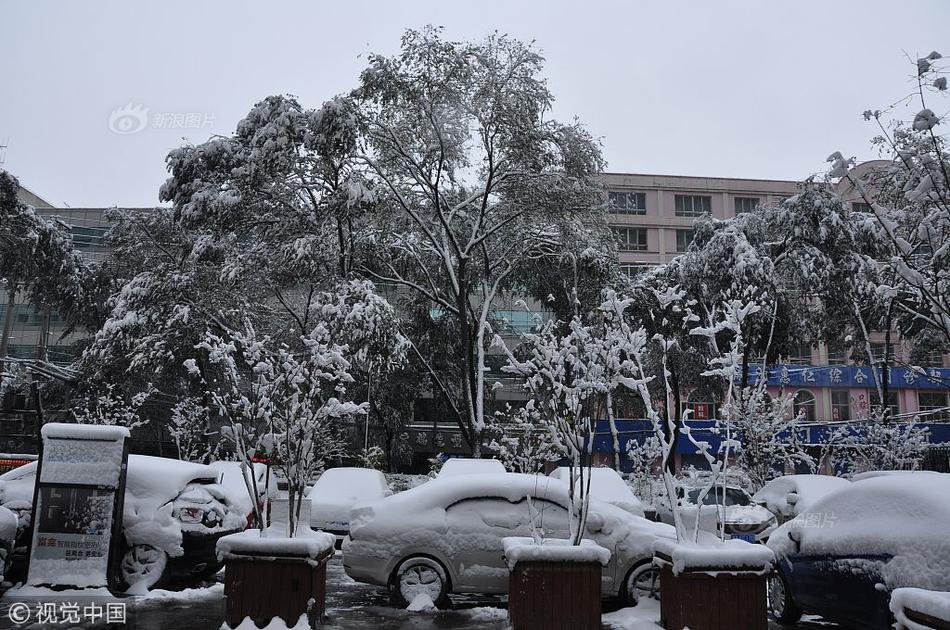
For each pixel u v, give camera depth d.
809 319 27.77
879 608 6.83
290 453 7.86
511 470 15.98
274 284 26.05
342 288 23.61
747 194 57.50
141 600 8.73
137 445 36.12
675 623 6.94
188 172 25.77
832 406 46.06
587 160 27.12
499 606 9.27
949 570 6.16
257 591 6.98
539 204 26.80
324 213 24.52
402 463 42.47
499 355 33.41
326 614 8.53
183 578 10.45
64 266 28.88
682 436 38.09
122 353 26.00
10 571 9.29
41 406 26.91
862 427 21.53
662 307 8.91
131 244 33.31
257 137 24.16
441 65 25.05
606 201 29.31
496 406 36.12
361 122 24.38
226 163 25.38
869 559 7.02
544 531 9.03
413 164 26.23
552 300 29.62
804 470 27.27
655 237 56.06
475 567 8.98
